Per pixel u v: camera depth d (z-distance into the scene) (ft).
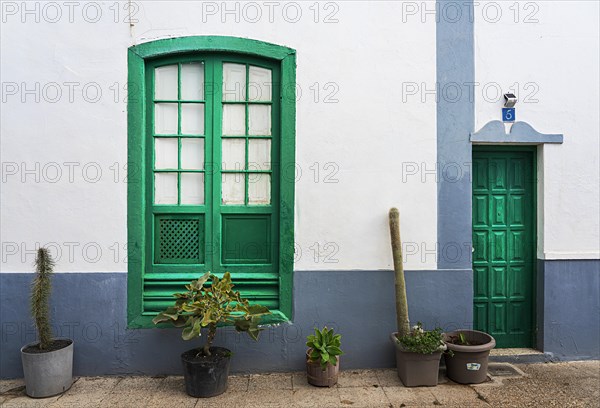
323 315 14.40
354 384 13.41
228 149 14.73
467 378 13.30
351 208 14.52
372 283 14.52
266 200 14.80
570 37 15.17
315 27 14.46
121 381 13.69
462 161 14.82
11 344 13.93
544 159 15.08
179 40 14.15
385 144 14.60
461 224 14.78
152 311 14.21
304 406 12.05
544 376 13.93
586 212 15.20
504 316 15.60
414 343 12.90
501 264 15.57
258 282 14.38
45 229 13.98
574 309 15.16
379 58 14.60
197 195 14.69
